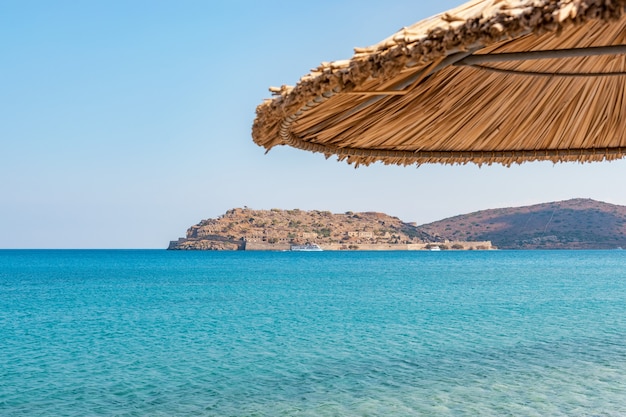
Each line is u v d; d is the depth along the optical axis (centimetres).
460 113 288
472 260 10025
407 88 245
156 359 1291
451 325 1773
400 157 315
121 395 980
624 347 1330
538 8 152
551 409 840
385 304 2509
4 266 8169
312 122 260
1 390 1018
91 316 2197
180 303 2695
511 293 3044
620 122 310
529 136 316
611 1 142
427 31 182
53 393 996
